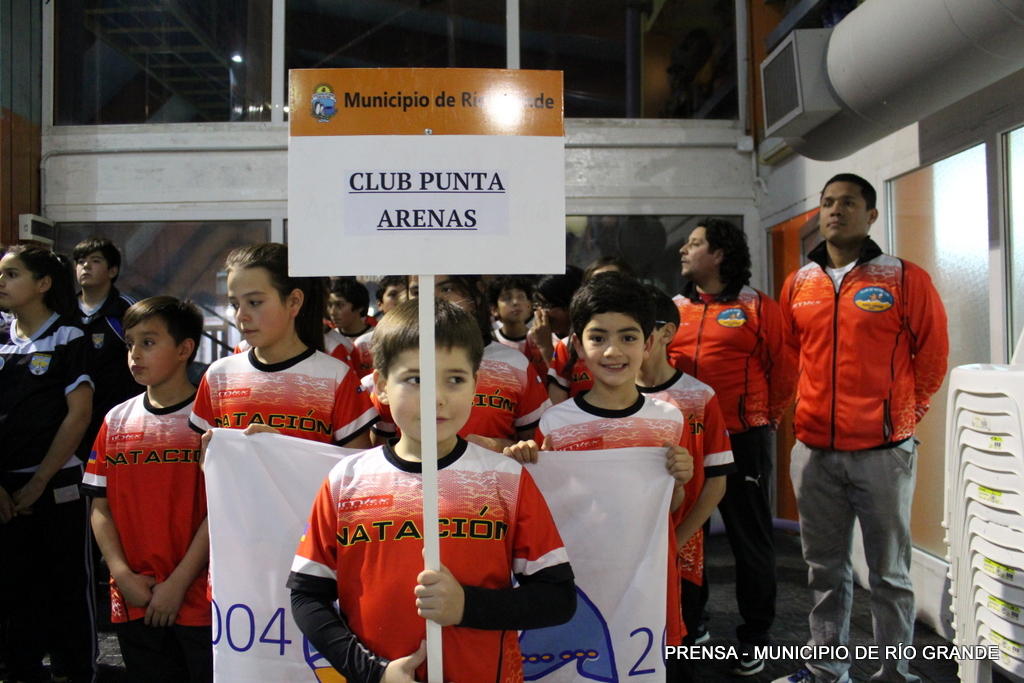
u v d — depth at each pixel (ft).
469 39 15.70
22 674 8.35
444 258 4.27
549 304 10.01
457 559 4.30
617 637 5.49
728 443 7.21
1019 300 8.37
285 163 15.28
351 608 4.32
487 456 4.63
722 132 15.56
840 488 8.24
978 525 5.63
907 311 7.91
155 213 15.20
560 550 4.49
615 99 15.74
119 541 6.54
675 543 6.00
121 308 11.30
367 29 15.70
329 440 6.14
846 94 9.25
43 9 15.24
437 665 3.95
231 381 6.20
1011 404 5.22
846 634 8.18
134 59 15.51
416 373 4.45
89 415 8.39
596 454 5.63
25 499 7.90
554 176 4.35
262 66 15.52
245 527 5.42
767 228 15.14
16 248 8.45
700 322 9.88
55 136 15.24
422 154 4.30
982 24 6.92
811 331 8.45
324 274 4.23
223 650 5.35
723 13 15.67
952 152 9.34
